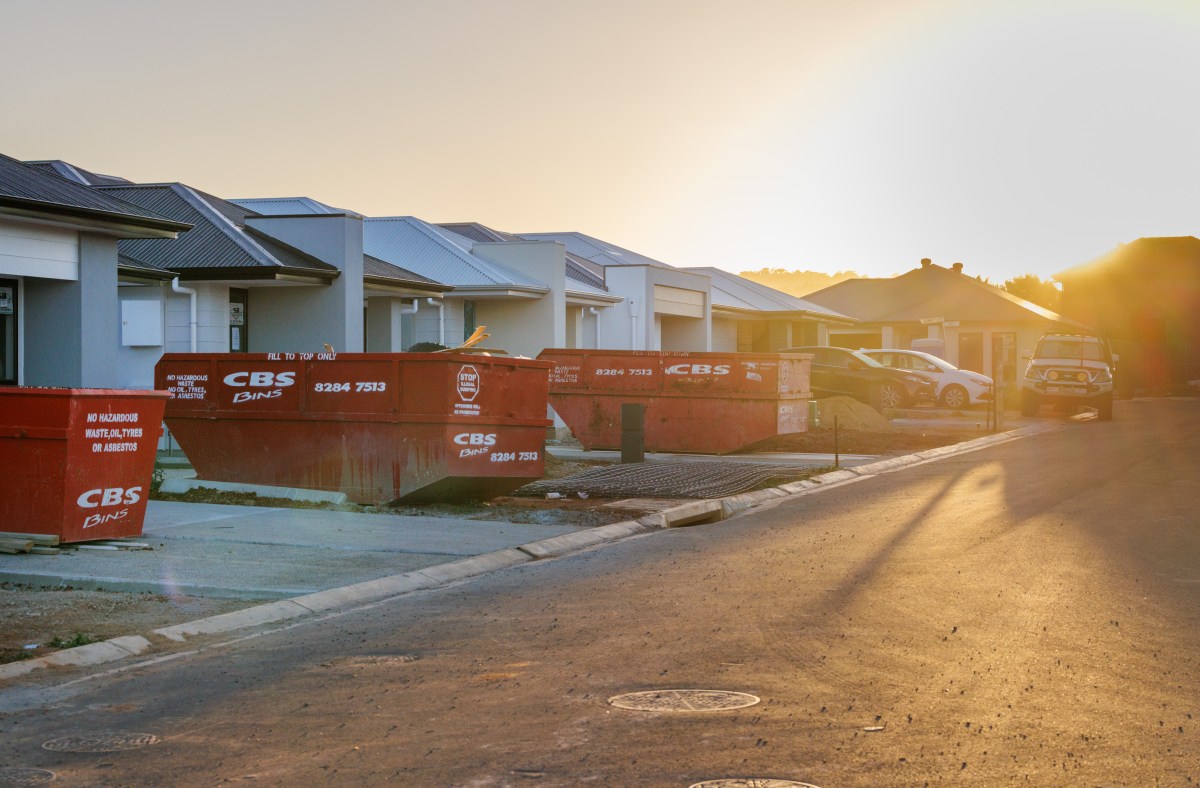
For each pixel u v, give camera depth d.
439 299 29.86
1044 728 5.93
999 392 43.41
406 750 5.67
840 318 53.31
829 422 30.66
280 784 5.22
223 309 23.58
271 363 16.19
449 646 8.02
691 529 14.52
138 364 22.95
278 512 14.81
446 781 5.21
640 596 9.77
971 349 61.66
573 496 17.41
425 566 11.27
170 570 10.80
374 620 9.07
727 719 6.09
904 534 13.25
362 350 25.89
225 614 9.10
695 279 40.59
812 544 12.66
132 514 12.45
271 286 24.19
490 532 13.52
